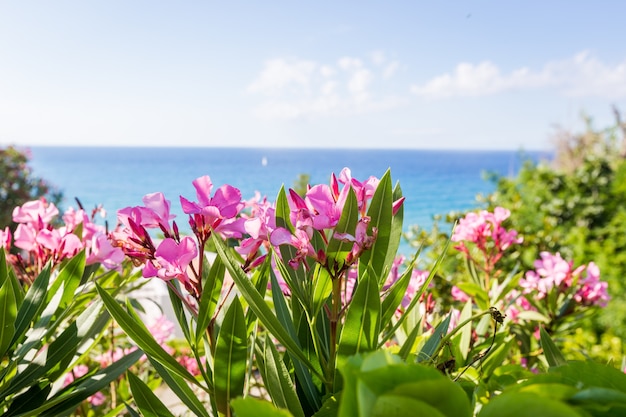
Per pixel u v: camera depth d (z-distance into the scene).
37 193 10.19
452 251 4.38
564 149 13.20
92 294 1.56
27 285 1.70
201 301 1.02
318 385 1.13
